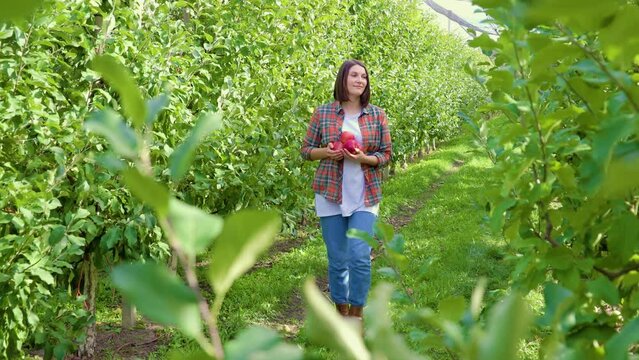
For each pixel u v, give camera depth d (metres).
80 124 3.06
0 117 2.73
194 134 0.36
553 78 1.02
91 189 3.14
